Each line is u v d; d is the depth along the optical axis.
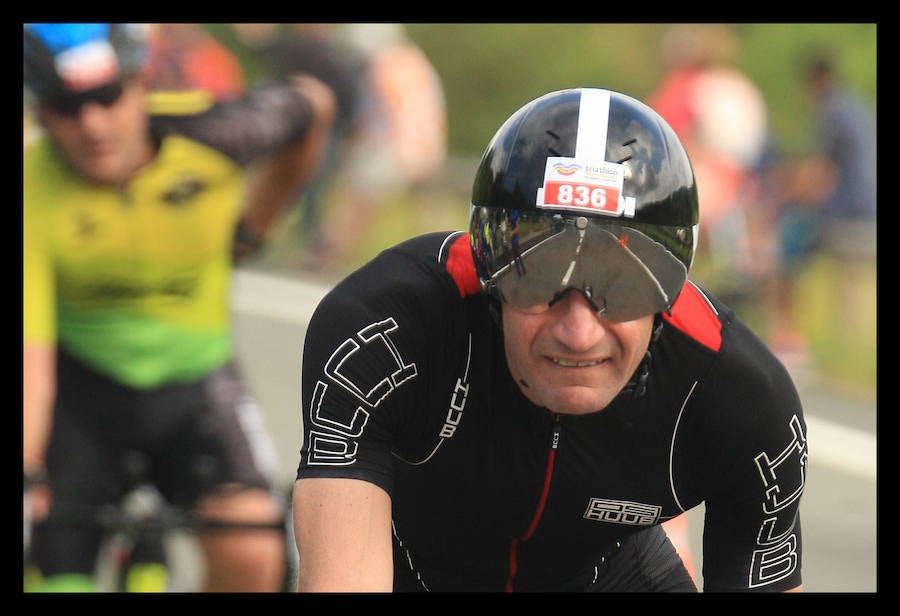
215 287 14.78
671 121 29.47
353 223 34.47
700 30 29.98
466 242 8.55
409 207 37.38
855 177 28.70
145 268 14.16
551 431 8.27
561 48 53.88
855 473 21.34
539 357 7.70
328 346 8.09
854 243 28.27
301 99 15.09
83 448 14.18
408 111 33.25
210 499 14.45
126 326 14.21
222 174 14.49
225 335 14.91
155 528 13.85
